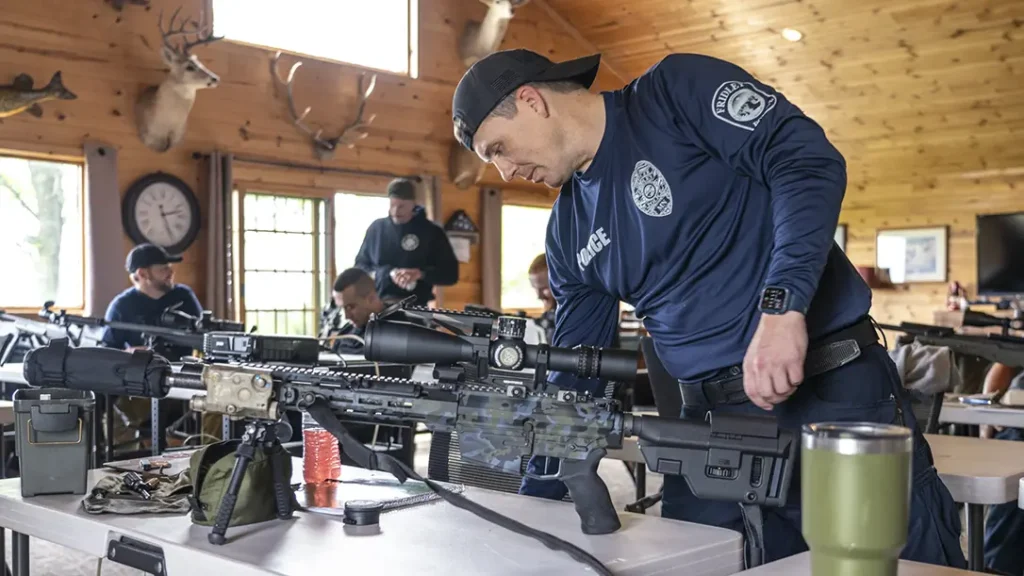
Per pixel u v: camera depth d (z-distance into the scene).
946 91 8.55
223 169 7.38
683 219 1.56
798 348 1.24
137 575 3.62
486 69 1.57
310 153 8.01
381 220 6.33
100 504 1.52
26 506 1.60
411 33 8.75
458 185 9.13
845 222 10.48
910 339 4.02
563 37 9.59
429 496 1.61
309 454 1.78
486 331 1.40
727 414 1.26
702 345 1.61
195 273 7.33
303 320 8.05
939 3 7.65
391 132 8.61
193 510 1.43
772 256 1.37
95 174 6.71
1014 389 3.92
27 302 6.86
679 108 1.54
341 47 8.32
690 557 1.25
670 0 8.66
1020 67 8.01
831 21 8.20
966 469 1.90
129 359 1.50
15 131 6.43
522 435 1.34
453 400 1.36
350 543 1.32
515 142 1.59
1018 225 9.25
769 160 1.45
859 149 9.71
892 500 0.71
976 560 1.96
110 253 6.76
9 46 6.37
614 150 1.60
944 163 9.49
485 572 1.17
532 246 10.10
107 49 6.83
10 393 4.73
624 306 8.75
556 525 1.40
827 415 1.53
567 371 1.36
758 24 8.53
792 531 1.60
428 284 6.24
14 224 6.79
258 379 1.41
